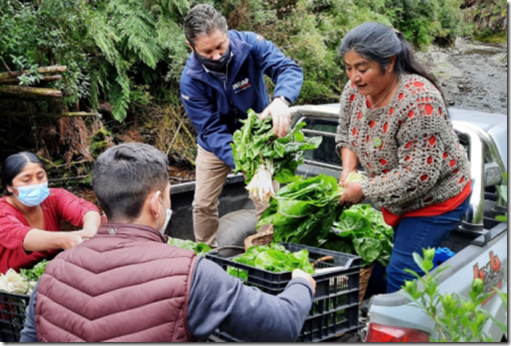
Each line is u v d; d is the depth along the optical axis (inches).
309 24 322.3
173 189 144.5
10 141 213.6
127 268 58.7
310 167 153.2
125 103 239.1
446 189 92.0
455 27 572.4
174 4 261.3
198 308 57.1
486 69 498.6
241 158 109.1
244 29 287.9
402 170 88.7
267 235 122.3
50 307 60.9
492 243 104.4
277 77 122.7
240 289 60.2
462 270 92.1
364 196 100.4
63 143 212.2
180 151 262.4
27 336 64.7
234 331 59.8
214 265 60.6
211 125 127.9
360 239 108.2
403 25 480.4
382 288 120.9
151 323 56.4
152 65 241.4
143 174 62.4
